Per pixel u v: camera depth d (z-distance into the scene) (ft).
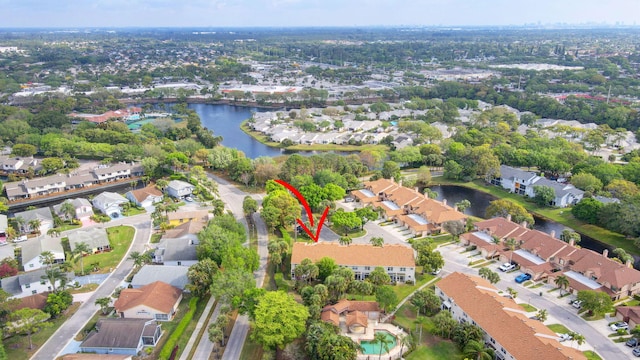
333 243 492.54
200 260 473.26
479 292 390.01
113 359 336.70
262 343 348.79
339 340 331.77
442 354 352.90
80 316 404.57
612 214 563.48
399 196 652.07
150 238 560.61
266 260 502.38
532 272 465.06
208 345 366.22
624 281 426.92
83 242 510.58
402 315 403.13
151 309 394.73
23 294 432.66
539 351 317.22
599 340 368.27
